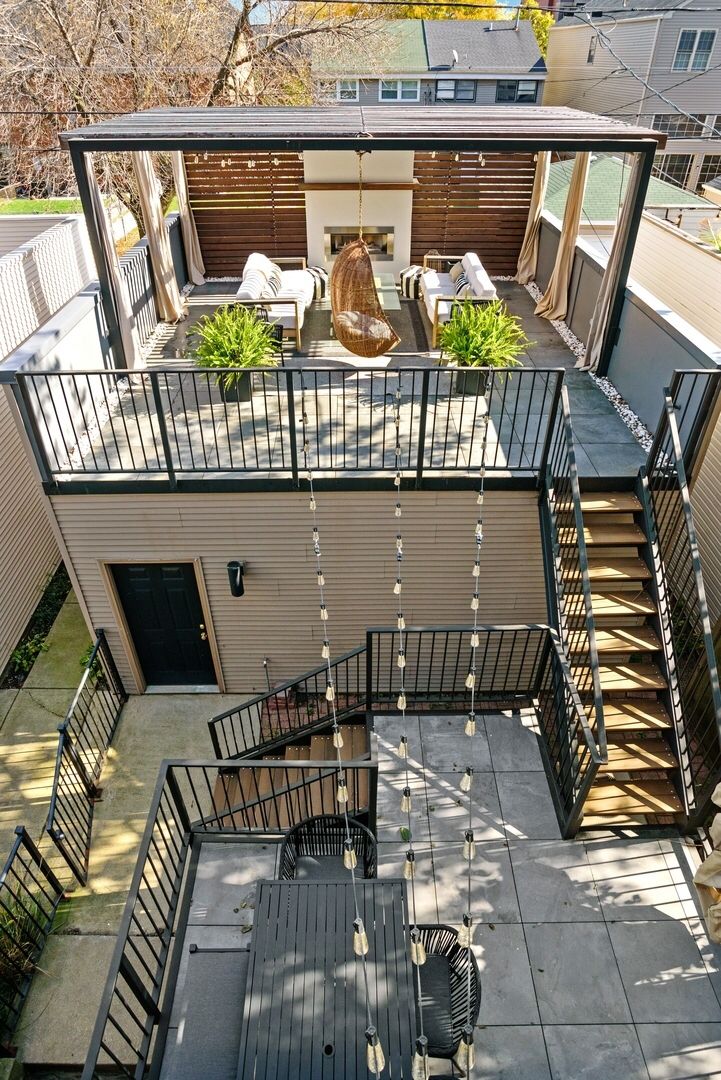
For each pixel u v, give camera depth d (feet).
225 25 52.13
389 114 26.94
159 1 47.47
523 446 19.07
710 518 22.99
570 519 18.78
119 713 23.20
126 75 49.19
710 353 18.24
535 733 18.71
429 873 15.52
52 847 19.25
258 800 16.07
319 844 15.78
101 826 19.94
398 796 17.16
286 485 19.16
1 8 43.52
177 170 31.96
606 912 14.90
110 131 20.97
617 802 16.46
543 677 19.52
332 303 25.52
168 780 15.15
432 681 23.26
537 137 20.03
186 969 13.62
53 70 45.62
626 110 77.92
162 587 21.67
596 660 15.47
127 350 24.07
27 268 26.78
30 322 26.81
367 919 12.51
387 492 19.47
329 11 55.52
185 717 23.06
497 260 35.96
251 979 11.60
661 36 71.82
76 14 45.55
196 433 21.34
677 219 38.40
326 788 19.54
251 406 22.74
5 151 51.11
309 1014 11.13
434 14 100.32
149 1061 12.49
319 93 60.03
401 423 21.84
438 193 34.06
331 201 31.65
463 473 19.30
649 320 21.53
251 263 30.07
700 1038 13.01
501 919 14.71
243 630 22.48
